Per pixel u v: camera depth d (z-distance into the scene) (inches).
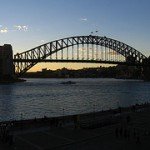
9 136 2005.4
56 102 5536.4
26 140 2057.1
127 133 2294.5
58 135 2210.9
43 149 1884.8
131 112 3302.2
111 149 1940.2
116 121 2684.5
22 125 2393.0
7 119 3629.4
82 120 2613.2
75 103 5369.1
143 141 2137.1
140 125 2605.8
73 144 2015.3
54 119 2576.3
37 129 2357.3
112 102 5590.6
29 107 4778.5
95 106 4960.6
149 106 3831.2
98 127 2503.7
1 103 5280.5
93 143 2055.9
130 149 1955.0
